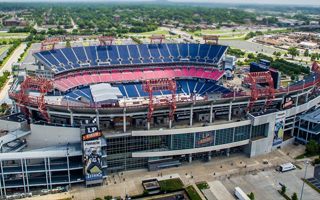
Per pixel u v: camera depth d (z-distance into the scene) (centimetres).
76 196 14538
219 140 17625
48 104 16538
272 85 19012
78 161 15650
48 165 14850
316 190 15288
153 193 14775
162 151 16850
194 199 14438
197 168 17062
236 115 19275
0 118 17538
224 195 14838
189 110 17950
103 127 17238
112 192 14888
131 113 16912
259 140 18175
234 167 17175
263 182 15875
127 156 16650
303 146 19575
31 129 16400
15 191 14925
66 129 16150
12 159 14388
